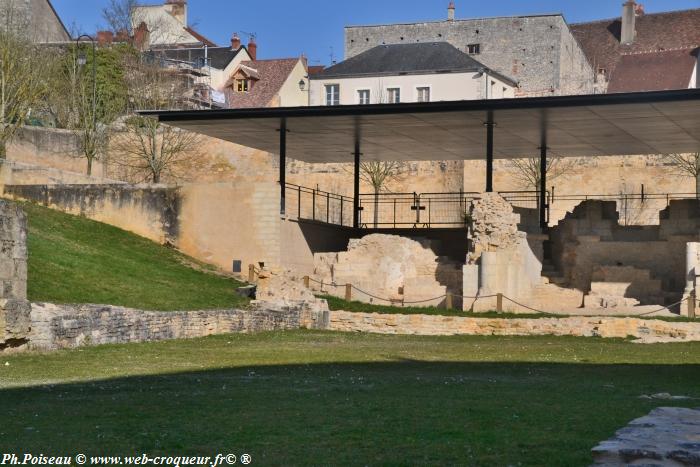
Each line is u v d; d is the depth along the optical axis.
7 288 24.12
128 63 68.06
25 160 54.34
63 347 24.09
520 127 40.34
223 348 26.27
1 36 54.69
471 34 81.00
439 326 34.16
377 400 16.14
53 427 13.38
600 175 57.19
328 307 36.78
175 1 97.94
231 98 83.44
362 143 45.25
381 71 73.88
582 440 12.55
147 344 26.25
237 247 41.19
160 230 42.06
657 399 16.58
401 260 41.34
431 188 59.97
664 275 41.72
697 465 11.09
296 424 13.73
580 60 82.19
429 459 11.63
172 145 60.56
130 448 12.09
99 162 59.31
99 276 32.53
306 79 88.38
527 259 40.56
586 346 29.41
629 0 86.19
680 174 55.78
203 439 12.66
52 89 62.06
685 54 78.62
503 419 14.18
